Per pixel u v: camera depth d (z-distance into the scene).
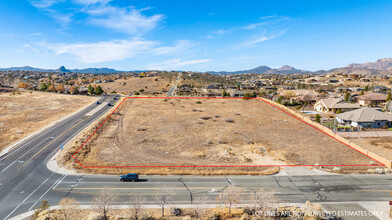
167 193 26.64
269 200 25.44
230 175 35.31
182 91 146.88
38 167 37.12
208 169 36.88
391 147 46.47
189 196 29.11
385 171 36.28
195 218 24.67
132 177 32.91
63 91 139.12
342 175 35.44
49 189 30.45
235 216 25.20
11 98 99.81
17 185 31.47
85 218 24.17
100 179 33.44
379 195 29.83
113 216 24.67
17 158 40.69
